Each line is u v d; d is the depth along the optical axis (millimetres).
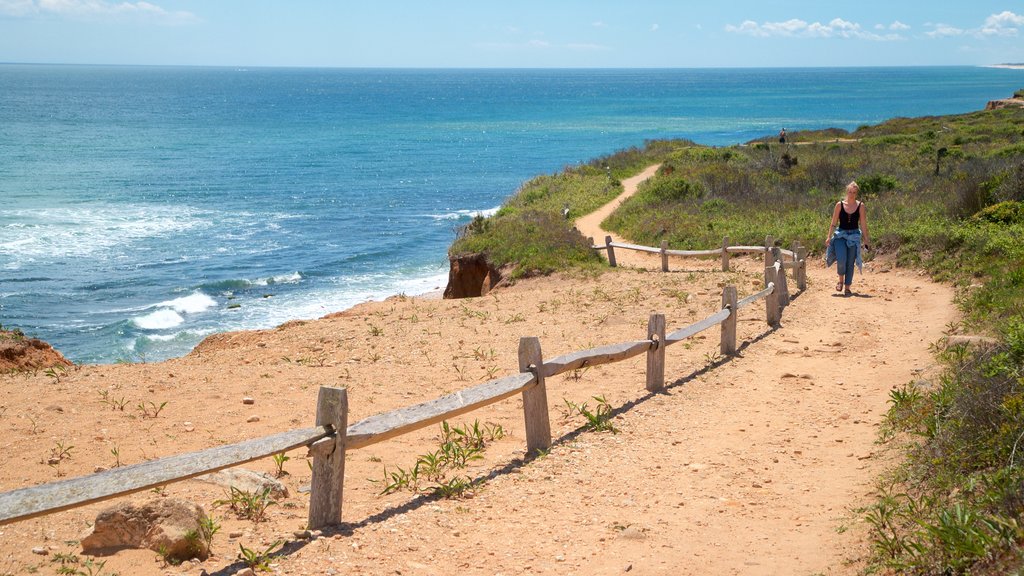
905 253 17984
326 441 4879
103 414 8070
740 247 18484
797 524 5164
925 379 8250
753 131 100812
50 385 9562
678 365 9867
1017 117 59219
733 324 10336
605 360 7602
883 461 6156
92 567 4301
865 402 8102
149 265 31578
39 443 7039
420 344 11609
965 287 14031
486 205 48438
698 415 7812
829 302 13961
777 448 6805
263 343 12461
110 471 3926
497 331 12320
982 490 4660
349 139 94062
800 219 23641
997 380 5797
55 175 57844
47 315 24922
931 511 4699
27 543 4723
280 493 5621
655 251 20500
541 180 44312
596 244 26375
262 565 4320
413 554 4656
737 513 5387
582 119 127375
